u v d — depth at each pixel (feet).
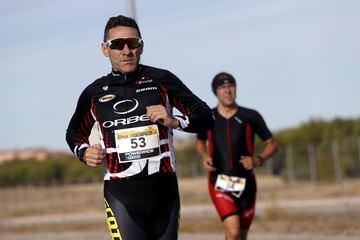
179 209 39.42
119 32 38.78
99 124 39.11
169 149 39.01
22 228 175.01
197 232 122.93
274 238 100.68
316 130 389.60
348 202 191.62
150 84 38.96
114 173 38.73
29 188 392.88
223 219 66.54
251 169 66.33
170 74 39.70
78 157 39.75
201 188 305.32
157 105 37.45
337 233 104.53
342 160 298.97
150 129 38.40
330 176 280.10
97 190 345.31
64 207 288.71
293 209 171.73
